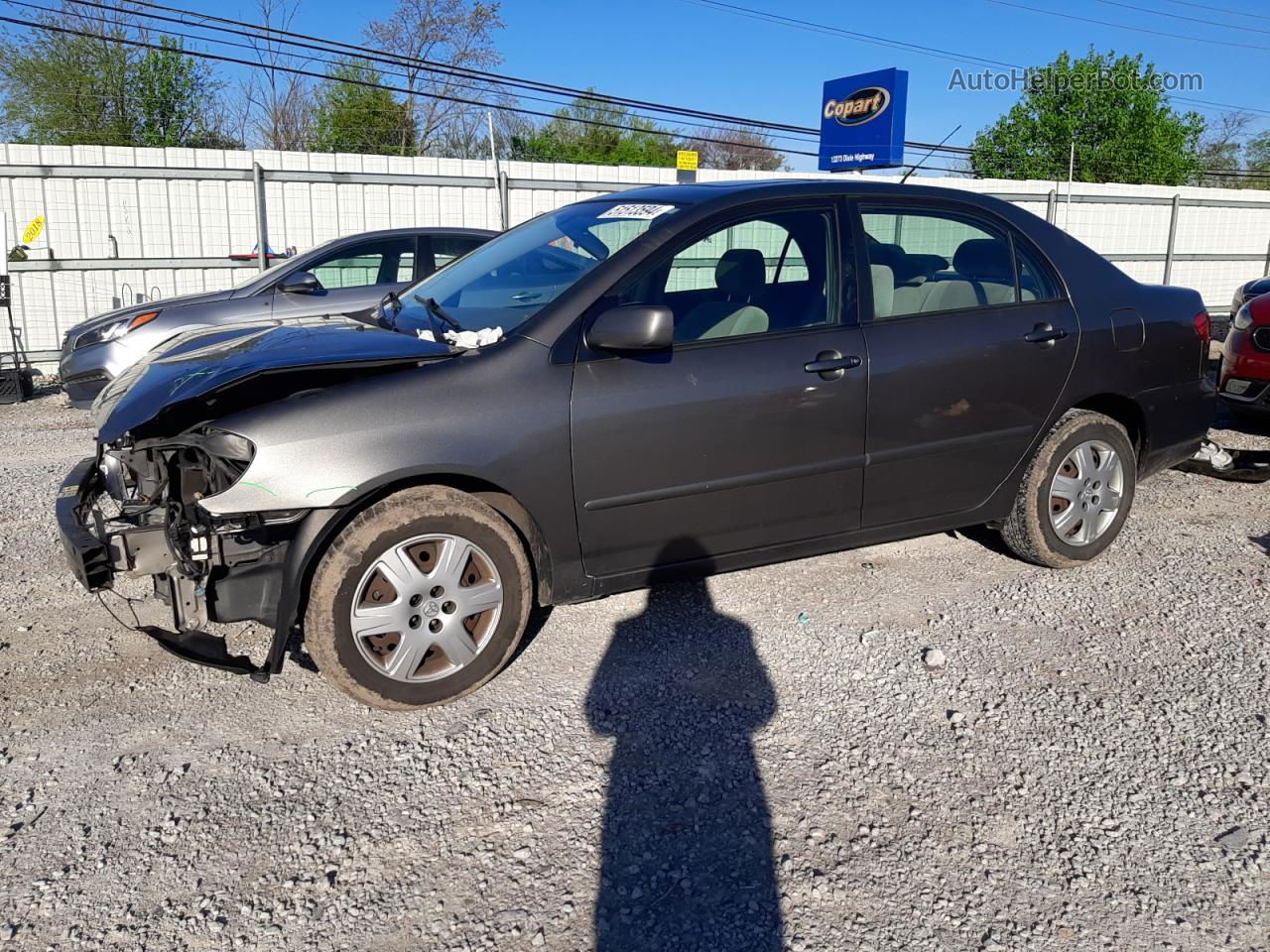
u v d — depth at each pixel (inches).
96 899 101.8
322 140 1464.1
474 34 1497.3
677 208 157.9
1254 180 1909.4
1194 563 193.3
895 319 164.4
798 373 154.0
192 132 1386.6
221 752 129.3
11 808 117.3
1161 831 111.6
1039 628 164.2
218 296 355.6
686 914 99.1
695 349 149.7
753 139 2098.9
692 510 151.3
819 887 102.7
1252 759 125.5
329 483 125.6
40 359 549.6
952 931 96.4
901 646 157.6
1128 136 1286.9
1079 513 184.4
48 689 145.9
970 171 1369.3
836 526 164.6
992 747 128.8
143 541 132.9
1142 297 188.1
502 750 129.0
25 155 551.8
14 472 280.8
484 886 103.7
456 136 1562.5
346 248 363.6
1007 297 175.2
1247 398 287.4
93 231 568.4
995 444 173.6
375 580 131.8
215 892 102.9
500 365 137.8
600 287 145.7
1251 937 95.6
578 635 162.1
